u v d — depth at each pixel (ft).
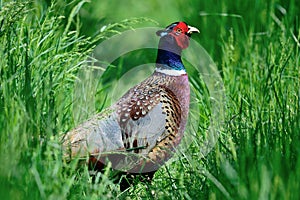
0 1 26.76
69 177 22.40
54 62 27.40
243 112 27.96
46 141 22.58
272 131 24.91
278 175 20.93
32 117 23.15
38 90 24.52
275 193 20.63
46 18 28.58
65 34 29.91
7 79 24.71
